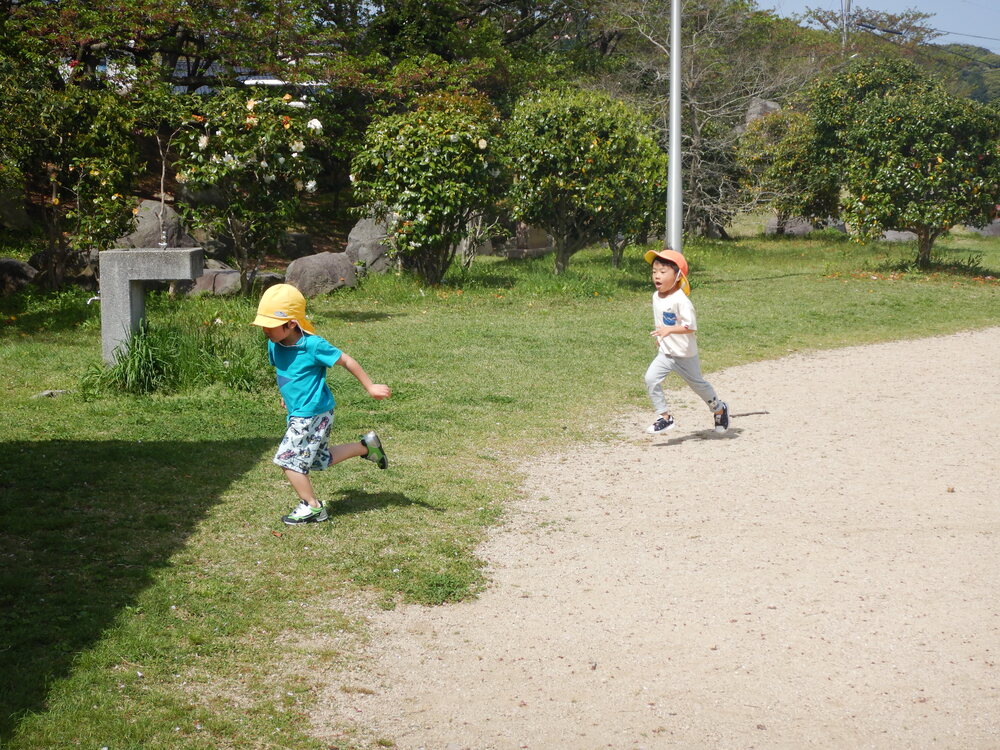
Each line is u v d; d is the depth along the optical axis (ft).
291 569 15.20
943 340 40.78
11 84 42.11
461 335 38.83
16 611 13.03
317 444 17.07
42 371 29.89
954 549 16.48
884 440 24.11
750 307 48.98
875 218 61.62
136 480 19.12
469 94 74.18
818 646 13.01
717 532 17.54
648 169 58.65
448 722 11.13
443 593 14.61
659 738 10.81
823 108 89.86
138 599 13.70
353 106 83.15
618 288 54.49
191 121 44.60
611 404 28.32
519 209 56.34
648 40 92.99
